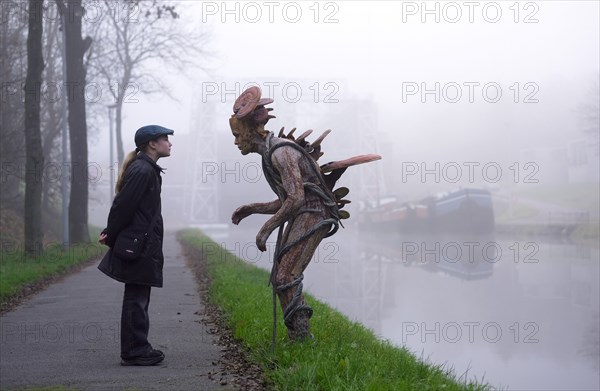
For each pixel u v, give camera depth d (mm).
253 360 6695
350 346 6910
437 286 21859
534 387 9703
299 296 6766
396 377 6074
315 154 6898
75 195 26609
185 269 19531
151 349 6766
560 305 17953
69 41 26219
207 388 5812
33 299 12586
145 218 6473
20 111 31297
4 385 5965
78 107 26469
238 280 14227
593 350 12133
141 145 6637
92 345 7852
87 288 14414
